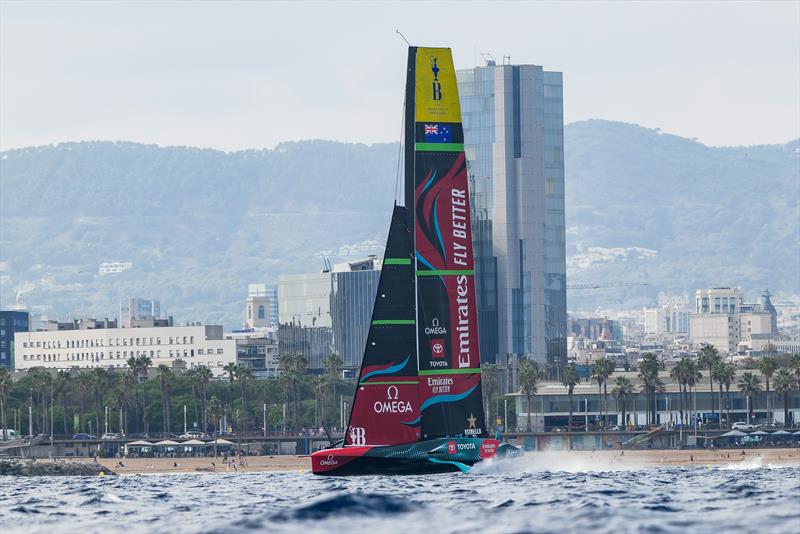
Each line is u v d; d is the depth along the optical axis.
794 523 195.88
